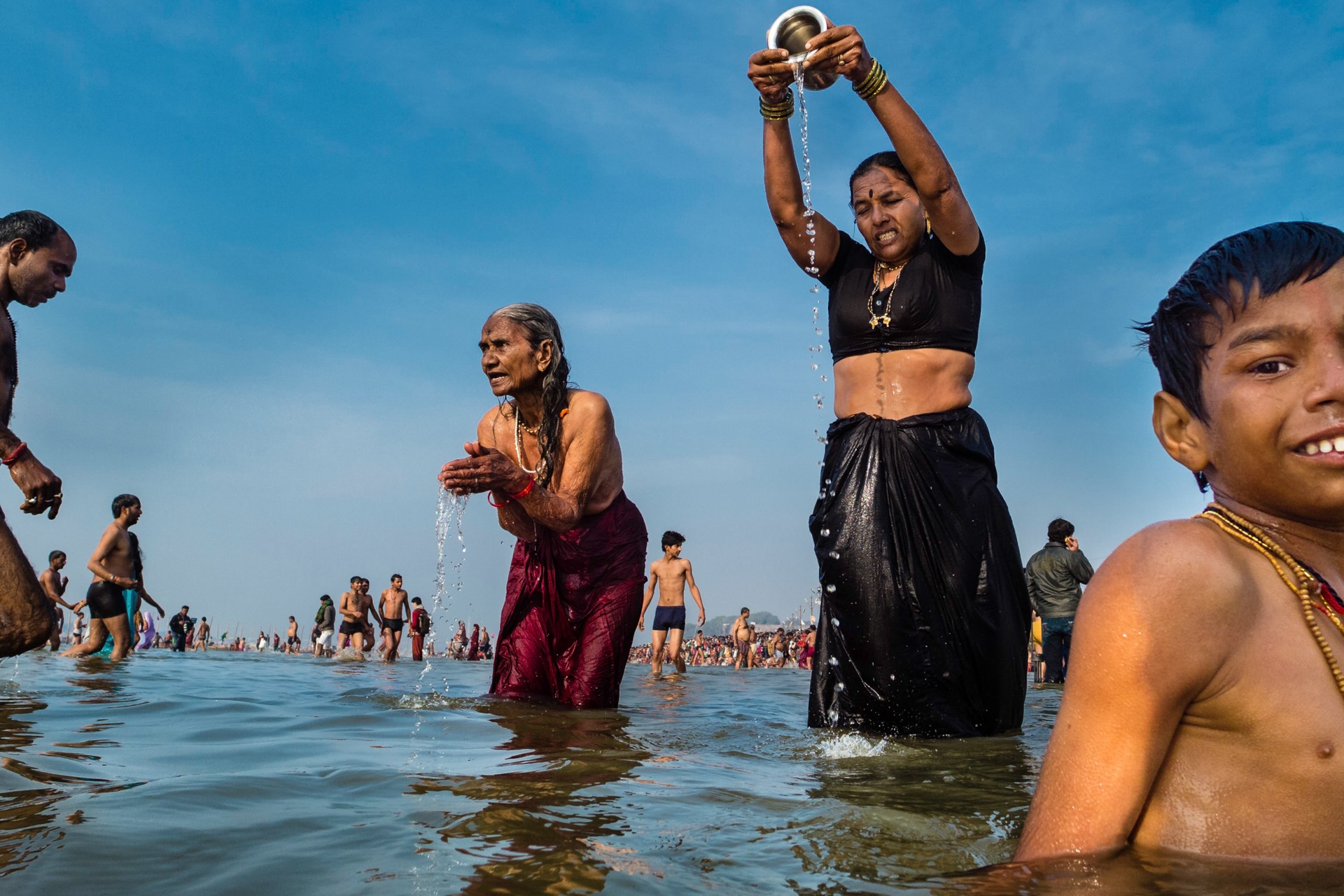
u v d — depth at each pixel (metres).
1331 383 1.19
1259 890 1.04
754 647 33.66
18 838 1.48
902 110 3.79
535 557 4.95
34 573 3.68
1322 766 1.14
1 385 4.17
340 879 1.29
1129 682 1.18
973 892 1.09
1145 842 1.20
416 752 2.65
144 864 1.36
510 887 1.25
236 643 54.53
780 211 4.38
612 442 5.02
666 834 1.63
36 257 4.39
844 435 4.16
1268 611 1.20
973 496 3.97
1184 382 1.34
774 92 4.17
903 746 3.37
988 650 3.87
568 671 4.89
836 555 3.97
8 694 4.53
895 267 4.27
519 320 4.75
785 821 1.81
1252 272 1.25
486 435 5.19
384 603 20.03
